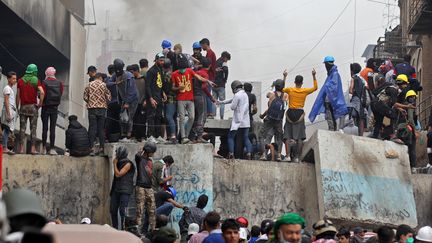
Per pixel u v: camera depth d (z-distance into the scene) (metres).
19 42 44.69
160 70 21.84
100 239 8.69
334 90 23.73
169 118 21.97
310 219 22.91
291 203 22.86
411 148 24.33
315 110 24.02
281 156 23.62
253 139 24.16
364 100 24.48
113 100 22.50
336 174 22.66
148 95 21.80
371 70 25.94
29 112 21.61
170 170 21.69
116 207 20.03
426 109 38.72
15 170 21.11
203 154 21.81
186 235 18.00
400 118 24.08
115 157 20.67
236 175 22.55
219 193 22.36
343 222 22.45
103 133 21.97
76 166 21.59
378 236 12.05
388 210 22.98
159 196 19.55
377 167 23.30
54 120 21.97
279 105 23.28
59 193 21.44
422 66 43.50
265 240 14.09
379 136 24.33
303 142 23.56
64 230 8.78
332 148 22.84
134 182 21.19
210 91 24.25
